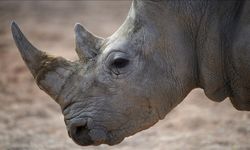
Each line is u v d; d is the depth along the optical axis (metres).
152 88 15.59
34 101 31.06
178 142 24.28
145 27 15.56
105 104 15.54
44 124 27.39
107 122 15.57
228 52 15.50
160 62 15.59
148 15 15.55
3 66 37.69
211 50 15.65
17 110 29.20
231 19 15.45
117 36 15.81
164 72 15.62
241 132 24.94
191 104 29.92
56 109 29.97
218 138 24.31
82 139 15.78
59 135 25.72
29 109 29.33
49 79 15.81
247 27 15.02
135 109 15.60
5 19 51.41
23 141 24.61
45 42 44.34
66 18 51.19
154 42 15.53
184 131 25.89
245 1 15.04
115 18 50.41
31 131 26.14
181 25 15.68
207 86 15.96
